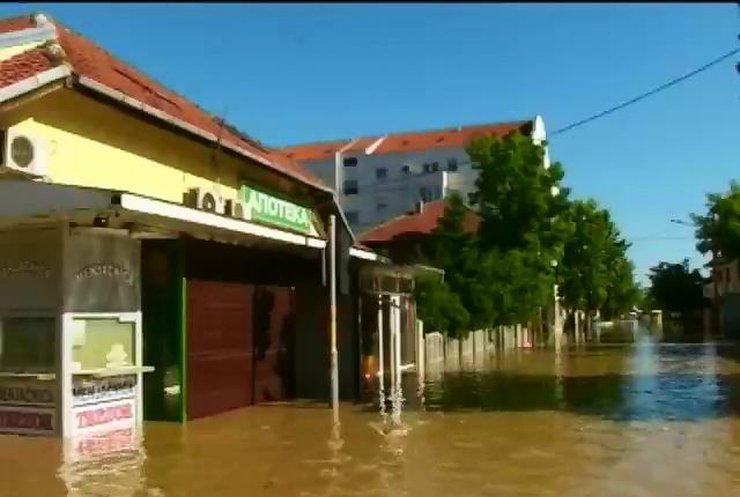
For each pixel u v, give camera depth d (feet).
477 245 118.32
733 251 162.50
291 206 62.18
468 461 35.27
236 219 43.01
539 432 43.45
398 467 33.96
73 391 39.50
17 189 35.73
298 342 62.80
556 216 124.57
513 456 36.45
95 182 42.47
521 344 154.61
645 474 32.48
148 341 45.83
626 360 110.52
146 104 44.09
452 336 108.78
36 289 39.47
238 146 53.98
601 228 191.01
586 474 32.48
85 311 40.14
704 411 52.24
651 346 160.04
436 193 266.16
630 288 269.23
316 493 29.27
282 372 60.29
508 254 115.85
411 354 90.84
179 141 49.60
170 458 35.78
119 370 41.47
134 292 43.29
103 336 41.39
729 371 88.58
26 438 39.14
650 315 361.30
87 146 42.09
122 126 44.57
